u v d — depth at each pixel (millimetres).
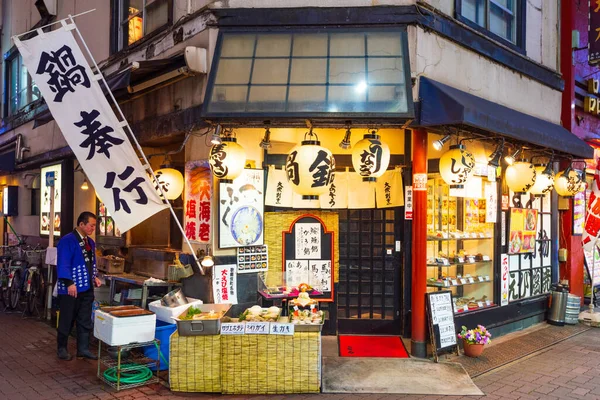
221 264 6852
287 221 7871
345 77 6215
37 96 12773
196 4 7273
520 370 6746
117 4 9492
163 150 8914
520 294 9164
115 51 9445
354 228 8344
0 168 13367
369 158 6297
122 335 5703
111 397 5500
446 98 6270
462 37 7441
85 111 6289
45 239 12234
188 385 5672
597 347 8070
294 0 6773
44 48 6266
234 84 6254
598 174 10500
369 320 8195
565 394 5840
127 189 6320
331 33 6660
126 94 8211
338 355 7074
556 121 10133
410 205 7879
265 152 7641
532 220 9477
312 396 5637
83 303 6891
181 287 7328
